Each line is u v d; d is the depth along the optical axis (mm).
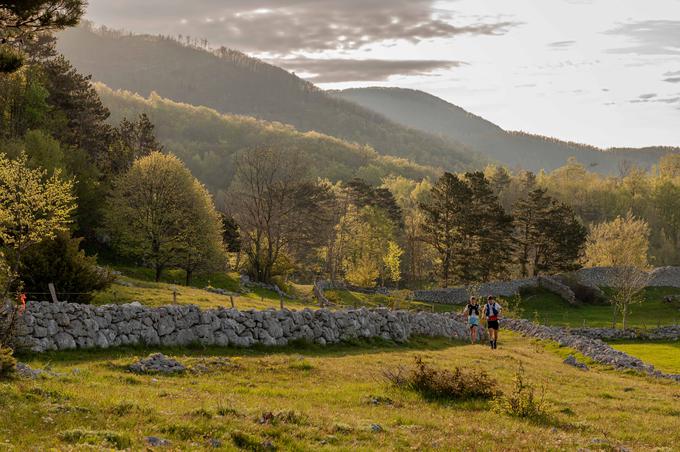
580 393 23750
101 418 12594
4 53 21922
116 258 77500
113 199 70500
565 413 18922
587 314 83000
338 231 127000
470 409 17984
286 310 31156
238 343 28469
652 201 177750
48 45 87188
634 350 55156
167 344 26703
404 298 80625
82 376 18172
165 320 27000
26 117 77812
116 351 24641
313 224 93000
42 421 12086
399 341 35812
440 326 41594
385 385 20500
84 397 14336
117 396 15047
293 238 86812
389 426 14539
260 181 87625
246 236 85125
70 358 22828
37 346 22719
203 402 15258
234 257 96375
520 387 18125
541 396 20562
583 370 32656
